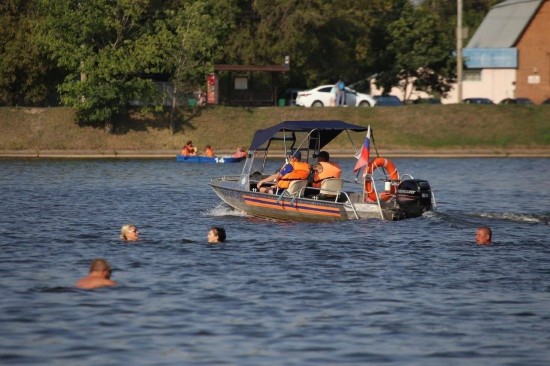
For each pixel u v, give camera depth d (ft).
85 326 146.61
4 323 147.84
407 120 644.69
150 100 609.42
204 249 220.64
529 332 147.64
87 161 546.67
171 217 287.48
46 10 588.50
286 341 140.46
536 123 645.92
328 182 272.51
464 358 133.90
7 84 620.90
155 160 557.33
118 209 310.65
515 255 215.31
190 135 622.13
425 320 153.79
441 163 549.13
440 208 321.32
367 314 156.97
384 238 237.86
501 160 572.51
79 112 607.78
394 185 274.16
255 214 284.41
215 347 136.77
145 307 159.02
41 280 180.65
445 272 194.39
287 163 273.13
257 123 636.07
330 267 197.88
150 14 650.84
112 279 181.98
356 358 132.87
